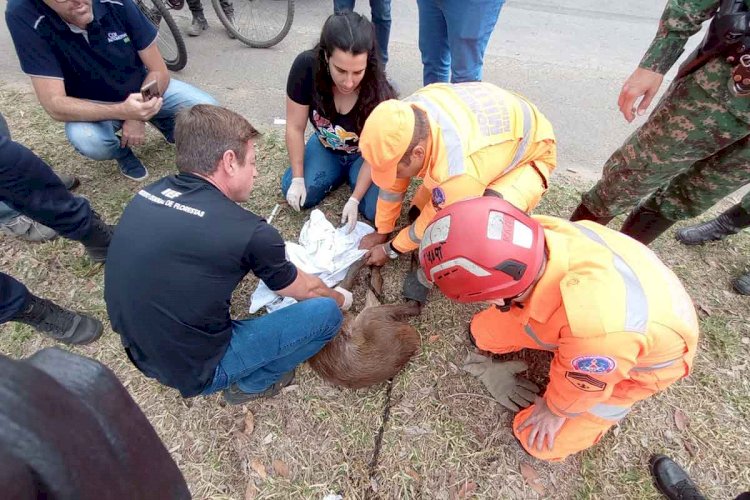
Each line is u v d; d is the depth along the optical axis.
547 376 2.14
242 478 1.89
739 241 2.58
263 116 3.37
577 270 1.39
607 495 1.86
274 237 1.56
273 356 1.81
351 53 1.88
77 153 3.06
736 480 1.87
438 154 1.76
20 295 1.93
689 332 1.41
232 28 4.01
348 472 1.90
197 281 1.46
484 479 1.89
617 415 1.69
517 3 4.55
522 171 2.02
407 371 2.16
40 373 0.36
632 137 2.02
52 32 2.23
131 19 2.43
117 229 1.52
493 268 1.25
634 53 3.93
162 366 1.61
